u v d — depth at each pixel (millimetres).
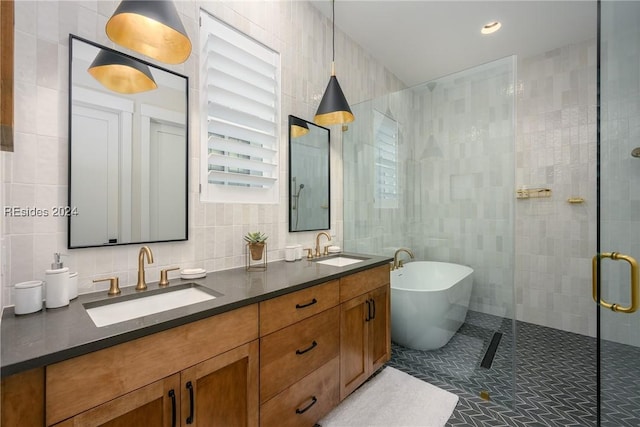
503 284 2283
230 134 1787
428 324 2340
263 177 1941
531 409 1741
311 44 2361
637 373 1252
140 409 872
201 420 1014
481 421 1643
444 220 2619
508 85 2213
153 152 1422
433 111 2598
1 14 589
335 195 2623
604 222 1160
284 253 2105
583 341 2660
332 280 1609
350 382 1738
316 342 1495
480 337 2361
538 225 3039
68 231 1161
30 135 1074
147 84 1405
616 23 1199
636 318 1252
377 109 2822
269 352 1251
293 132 2184
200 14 1636
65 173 1157
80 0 1203
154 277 1424
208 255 1645
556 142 2947
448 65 3301
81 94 1199
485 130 2336
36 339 771
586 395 1869
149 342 883
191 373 982
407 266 2834
